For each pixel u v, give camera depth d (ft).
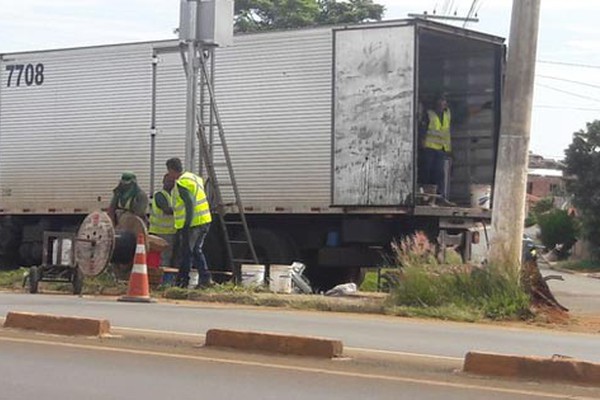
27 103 84.07
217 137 74.49
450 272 56.29
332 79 70.08
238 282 66.18
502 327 50.44
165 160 76.84
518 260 55.93
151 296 59.98
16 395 29.58
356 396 30.14
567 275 159.63
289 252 73.82
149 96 77.87
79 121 81.25
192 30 66.90
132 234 61.57
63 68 82.28
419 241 61.21
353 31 69.15
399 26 67.77
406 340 42.55
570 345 43.04
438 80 75.15
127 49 79.10
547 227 208.23
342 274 76.02
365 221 70.49
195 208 60.70
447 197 73.97
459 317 52.80
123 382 31.71
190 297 59.57
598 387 32.48
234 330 38.91
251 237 74.18
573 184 184.96
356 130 69.00
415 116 67.31
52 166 82.58
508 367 33.76
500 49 73.41
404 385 31.96
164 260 65.87
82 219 83.87
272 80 72.43
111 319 46.37
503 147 56.24
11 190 84.53
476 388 31.73
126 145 78.84
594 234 183.73
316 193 70.54
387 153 68.08
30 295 59.62
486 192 73.77
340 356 36.96
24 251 86.22
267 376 33.06
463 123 75.25
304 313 53.78
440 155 73.26
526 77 56.03
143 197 66.13
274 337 37.50
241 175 73.31
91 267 59.72
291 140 71.61
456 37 70.28
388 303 55.98
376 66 68.39
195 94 67.15
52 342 38.99
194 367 34.42
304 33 71.36
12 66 84.89
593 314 61.62
